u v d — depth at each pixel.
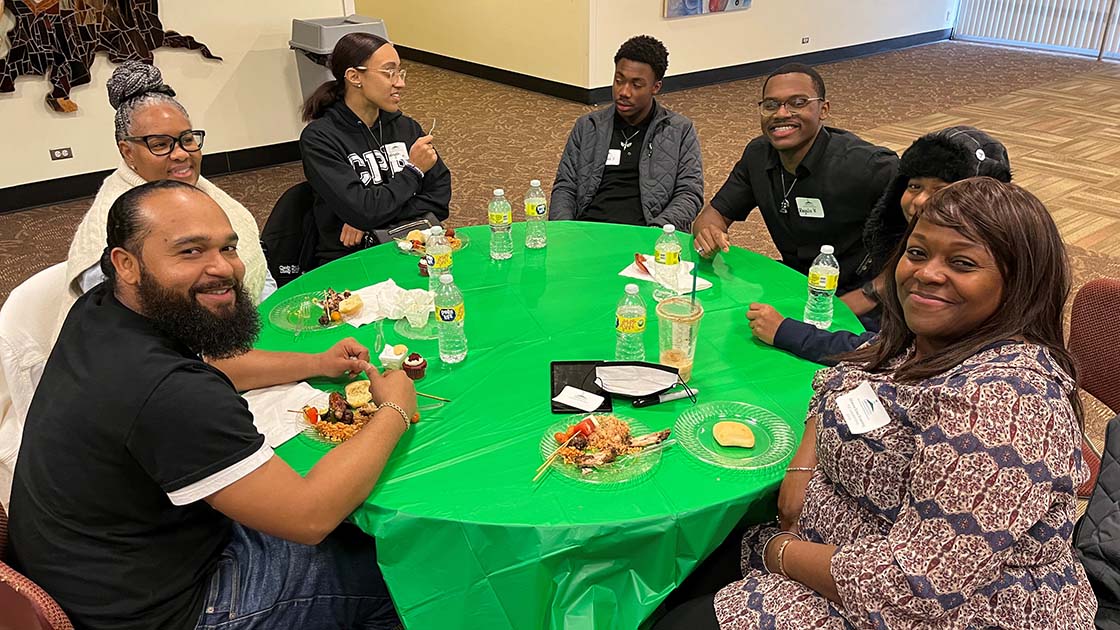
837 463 1.26
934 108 7.34
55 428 1.24
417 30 9.32
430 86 8.38
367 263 2.43
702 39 8.25
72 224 4.77
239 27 5.43
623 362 1.75
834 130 2.62
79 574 1.26
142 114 2.12
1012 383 1.06
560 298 2.16
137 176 2.19
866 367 1.39
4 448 1.90
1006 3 10.14
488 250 2.53
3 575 1.13
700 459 1.46
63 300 2.00
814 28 9.16
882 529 1.22
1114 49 9.40
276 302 2.16
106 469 1.23
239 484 1.25
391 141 3.13
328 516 1.31
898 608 1.11
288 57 5.72
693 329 1.72
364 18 5.77
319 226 3.09
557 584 1.33
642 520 1.31
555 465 1.45
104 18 4.87
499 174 5.65
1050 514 1.09
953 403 1.08
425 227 2.81
